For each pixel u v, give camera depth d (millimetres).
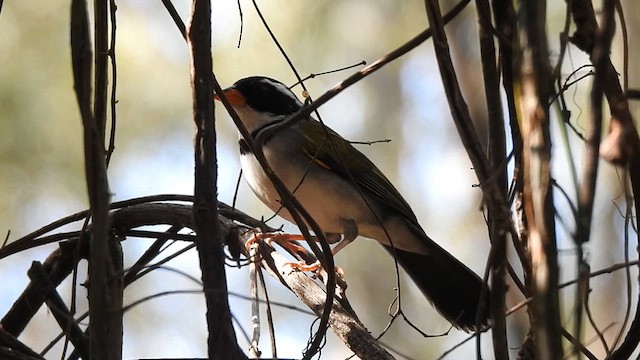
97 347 4863
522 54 4660
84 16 4934
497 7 5289
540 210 4457
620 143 5008
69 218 7203
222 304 5137
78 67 4902
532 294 4621
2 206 10859
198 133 5312
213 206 5254
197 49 5348
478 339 5020
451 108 4891
